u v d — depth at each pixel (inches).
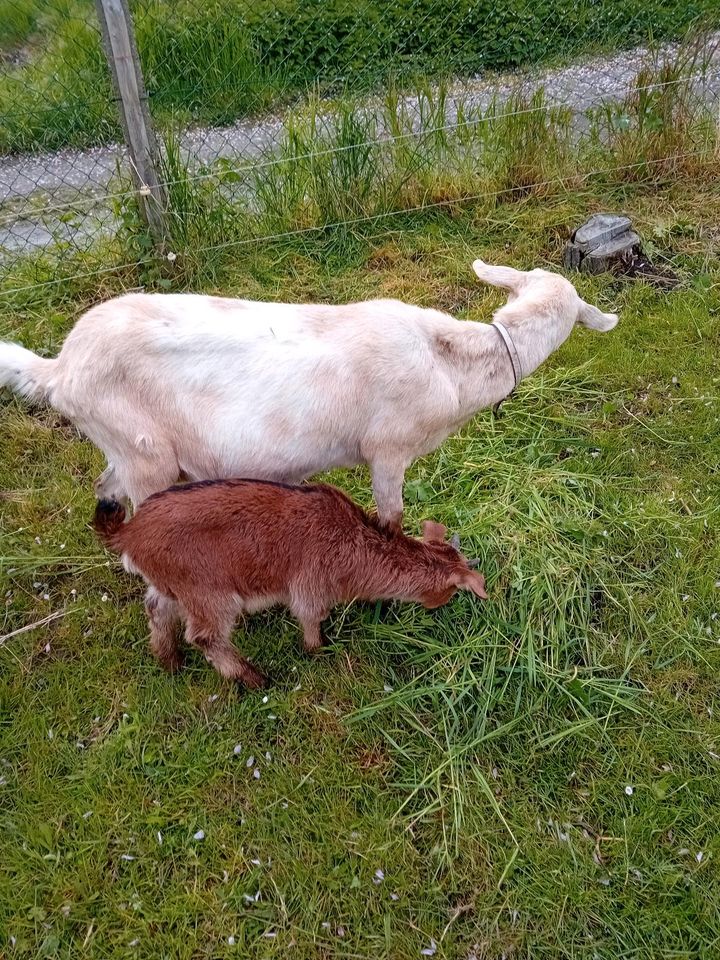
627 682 56.2
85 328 50.9
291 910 46.1
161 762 52.1
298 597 53.6
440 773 51.3
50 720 54.1
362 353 52.2
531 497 66.7
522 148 103.0
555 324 58.0
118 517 49.5
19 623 59.7
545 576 60.2
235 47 117.8
